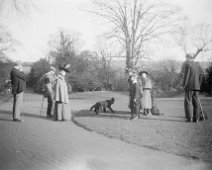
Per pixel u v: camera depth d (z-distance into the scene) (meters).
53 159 4.72
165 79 11.32
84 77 11.29
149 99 9.39
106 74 12.30
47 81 9.34
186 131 6.49
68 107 8.89
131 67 9.50
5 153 5.00
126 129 7.02
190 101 7.86
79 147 5.43
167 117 8.88
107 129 7.07
